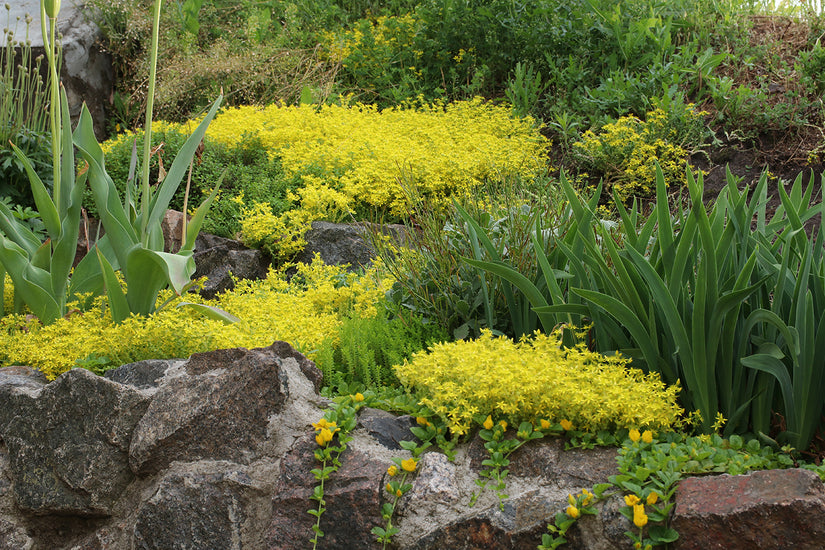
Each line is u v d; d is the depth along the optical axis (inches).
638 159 229.1
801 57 255.6
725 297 93.6
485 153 226.7
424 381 101.7
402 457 96.6
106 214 140.9
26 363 133.5
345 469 92.8
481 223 152.9
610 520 80.5
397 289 149.5
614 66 276.2
